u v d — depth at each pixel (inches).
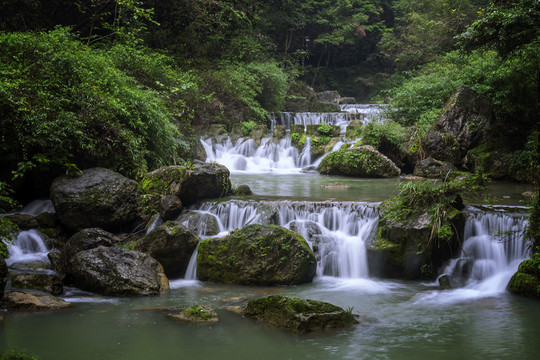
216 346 186.9
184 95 649.0
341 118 868.6
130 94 426.9
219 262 288.7
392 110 759.7
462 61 756.6
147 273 268.8
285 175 622.2
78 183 343.6
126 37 573.3
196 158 635.5
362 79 1697.8
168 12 740.7
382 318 224.4
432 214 295.1
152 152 430.9
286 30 1366.9
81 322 213.0
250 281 282.2
